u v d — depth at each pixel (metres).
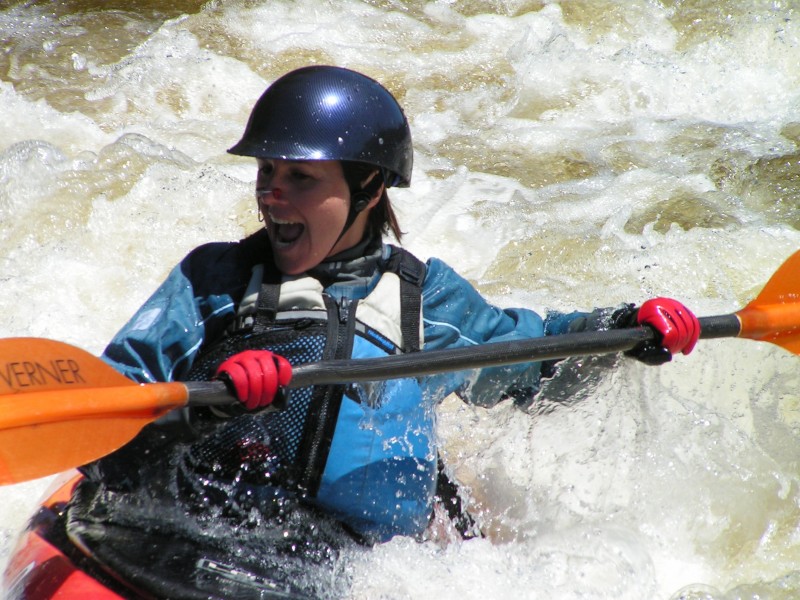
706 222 19.23
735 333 11.75
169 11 26.72
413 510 9.72
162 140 20.92
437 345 10.27
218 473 9.13
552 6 27.56
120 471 9.03
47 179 18.25
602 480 12.05
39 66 23.69
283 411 9.17
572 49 25.56
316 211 9.40
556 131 22.78
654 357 10.83
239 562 8.80
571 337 10.35
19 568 8.97
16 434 7.75
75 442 7.95
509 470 11.80
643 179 20.78
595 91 24.42
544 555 10.77
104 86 23.06
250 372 8.38
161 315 9.25
